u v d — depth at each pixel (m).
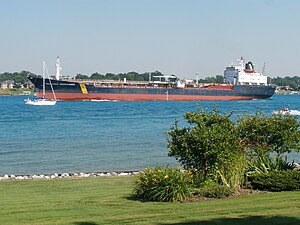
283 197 16.25
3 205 16.27
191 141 17.66
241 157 18.11
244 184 18.30
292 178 17.81
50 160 36.38
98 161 35.75
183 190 16.42
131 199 17.05
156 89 153.00
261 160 19.61
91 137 56.56
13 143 49.59
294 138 19.91
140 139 53.78
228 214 13.65
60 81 145.88
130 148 44.50
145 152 41.28
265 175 18.02
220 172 17.70
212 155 17.55
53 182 23.91
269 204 15.00
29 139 54.31
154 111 120.19
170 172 17.03
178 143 18.19
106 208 15.39
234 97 167.25
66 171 31.08
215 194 16.67
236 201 15.76
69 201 17.06
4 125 78.62
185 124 77.00
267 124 19.94
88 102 157.12
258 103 162.12
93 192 19.72
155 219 13.33
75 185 22.56
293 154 37.53
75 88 146.12
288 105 152.25
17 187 21.92
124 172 29.86
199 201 16.08
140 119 92.50
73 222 13.20
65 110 125.56
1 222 13.30
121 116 102.19
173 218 13.37
